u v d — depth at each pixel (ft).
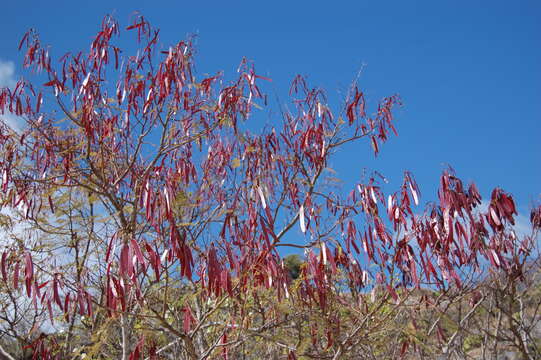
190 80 16.38
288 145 17.63
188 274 10.11
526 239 15.92
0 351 17.39
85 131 15.48
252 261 12.15
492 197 12.49
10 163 15.28
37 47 15.65
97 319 15.84
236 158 16.63
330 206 15.51
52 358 15.30
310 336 13.66
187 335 12.43
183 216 15.79
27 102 16.01
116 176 16.90
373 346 15.34
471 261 13.65
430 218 12.44
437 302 14.17
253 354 16.16
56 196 17.21
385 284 12.98
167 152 15.94
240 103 16.89
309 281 13.19
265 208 11.71
